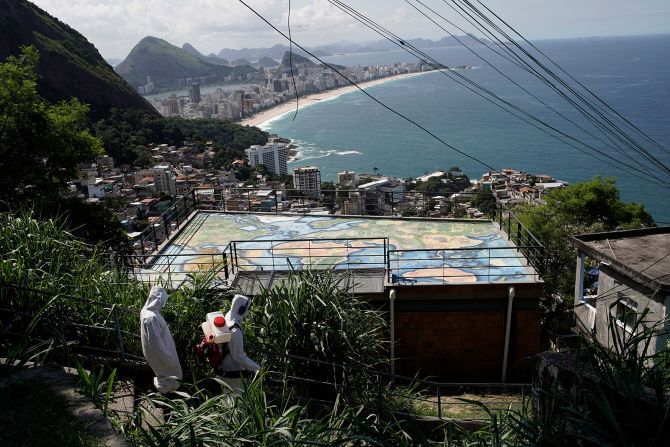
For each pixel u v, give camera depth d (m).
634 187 76.69
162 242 15.99
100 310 7.74
